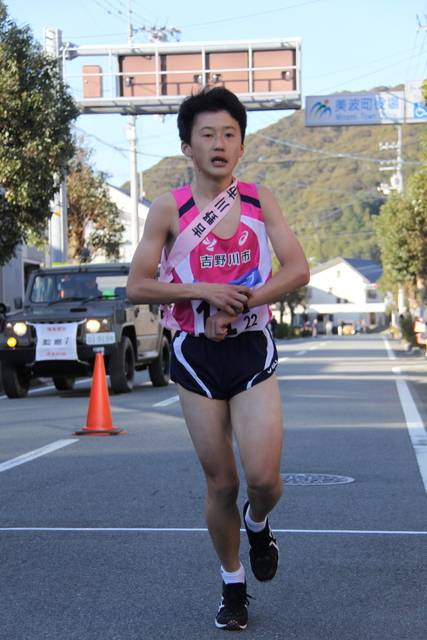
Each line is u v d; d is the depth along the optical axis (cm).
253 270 490
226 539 513
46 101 2297
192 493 908
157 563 657
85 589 597
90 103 3766
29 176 2283
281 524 778
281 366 3180
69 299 2092
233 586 522
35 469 1062
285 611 550
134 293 482
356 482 973
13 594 588
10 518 804
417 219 4456
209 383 488
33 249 4672
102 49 3734
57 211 3136
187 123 487
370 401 1858
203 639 503
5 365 2002
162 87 3766
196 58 3759
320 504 859
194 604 565
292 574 629
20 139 2319
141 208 8362
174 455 1157
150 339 2227
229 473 499
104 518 800
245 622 517
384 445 1245
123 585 605
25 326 1950
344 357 3972
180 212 490
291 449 1209
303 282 482
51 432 1402
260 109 3716
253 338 491
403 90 4291
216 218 486
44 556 679
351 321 16512
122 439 1311
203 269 489
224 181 488
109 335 1931
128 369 2075
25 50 2319
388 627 519
